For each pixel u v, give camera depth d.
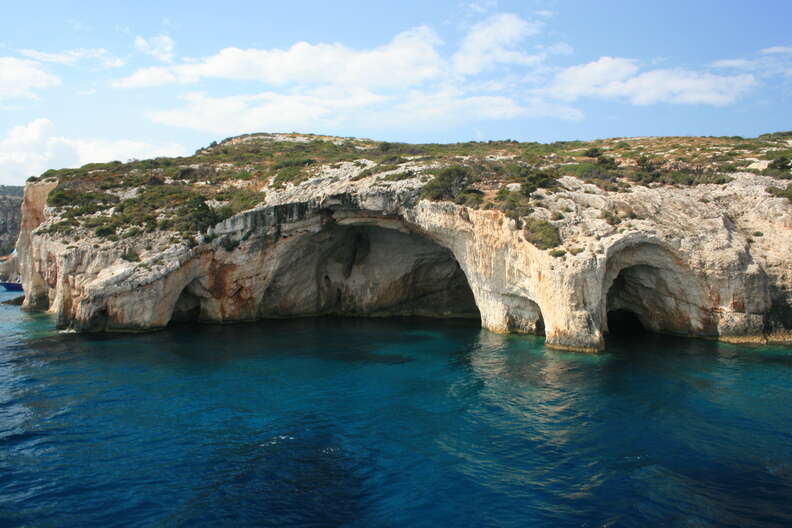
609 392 24.50
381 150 68.06
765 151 50.97
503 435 19.66
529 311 38.91
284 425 20.73
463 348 34.66
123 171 56.91
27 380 26.45
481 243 39.47
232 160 61.78
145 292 39.16
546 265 33.78
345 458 17.80
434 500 15.09
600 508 14.55
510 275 38.16
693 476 16.33
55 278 46.62
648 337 36.97
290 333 40.41
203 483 16.08
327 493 15.48
